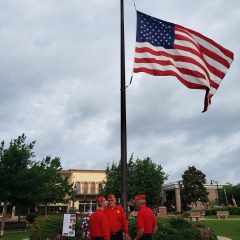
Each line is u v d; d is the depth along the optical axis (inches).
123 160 349.1
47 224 598.2
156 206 1664.6
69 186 1576.0
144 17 411.8
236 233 711.1
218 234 695.7
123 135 359.3
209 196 3218.5
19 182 939.3
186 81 392.5
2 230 909.8
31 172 967.0
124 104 370.3
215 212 1791.3
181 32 409.7
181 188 2807.6
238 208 1761.8
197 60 398.9
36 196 979.3
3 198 946.7
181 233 489.4
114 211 308.3
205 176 2714.1
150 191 1632.6
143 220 287.3
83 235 527.5
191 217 1182.9
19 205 1033.5
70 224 497.7
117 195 1632.6
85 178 2706.7
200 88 391.9
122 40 391.5
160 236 472.4
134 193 1600.6
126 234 307.4
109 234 275.1
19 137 1002.1
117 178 1651.1
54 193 1434.5
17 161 970.1
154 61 393.4
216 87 415.2
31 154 1011.9
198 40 421.7
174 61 398.6
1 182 942.4
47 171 1045.2
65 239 557.9
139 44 400.5
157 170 1699.1
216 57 421.1
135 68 388.5
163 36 406.6
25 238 725.9
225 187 3154.5
